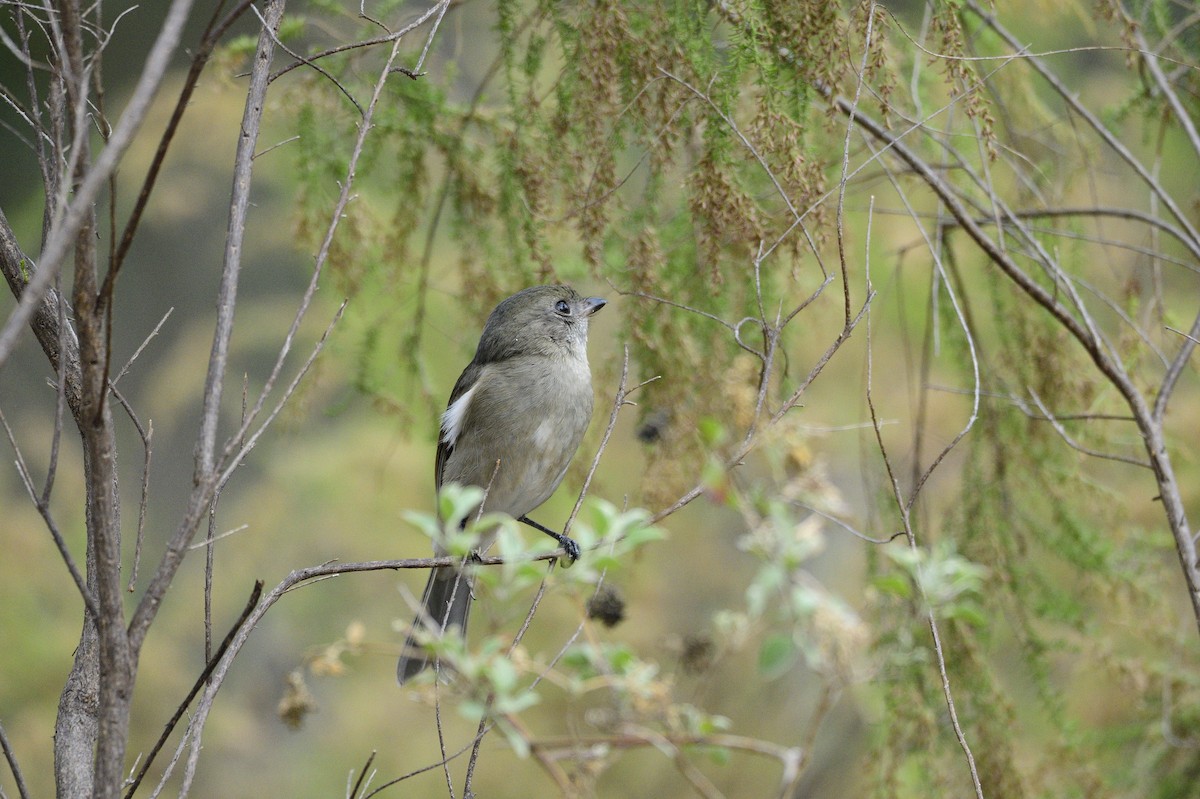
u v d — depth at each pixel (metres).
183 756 17.41
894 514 9.75
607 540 5.56
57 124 5.23
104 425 4.61
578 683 6.02
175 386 17.39
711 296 9.42
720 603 19.52
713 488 5.96
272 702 18.56
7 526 16.25
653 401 9.68
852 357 16.05
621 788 18.97
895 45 9.37
